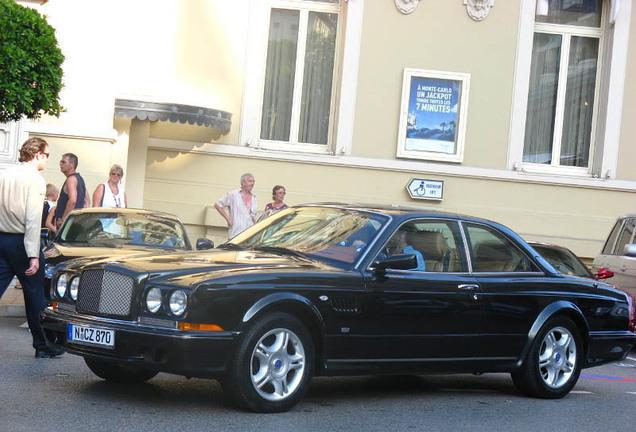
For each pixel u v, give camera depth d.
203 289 6.57
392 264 7.41
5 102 10.67
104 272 6.89
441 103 17.67
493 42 17.81
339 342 7.22
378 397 8.13
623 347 9.28
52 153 15.74
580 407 8.38
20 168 8.72
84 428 6.18
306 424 6.70
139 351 6.64
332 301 7.15
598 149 18.27
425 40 17.66
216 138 17.17
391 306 7.48
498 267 8.40
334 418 7.02
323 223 8.09
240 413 6.89
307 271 7.14
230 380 6.74
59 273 7.37
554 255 12.36
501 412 7.82
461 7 17.72
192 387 7.91
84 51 15.73
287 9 17.83
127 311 6.72
